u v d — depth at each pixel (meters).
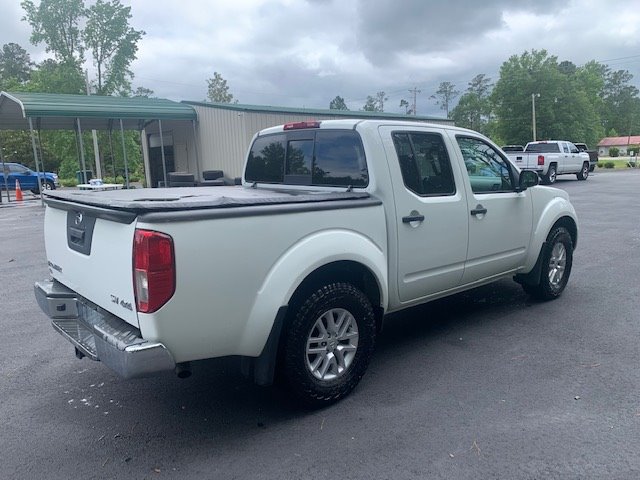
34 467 2.97
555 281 5.88
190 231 2.83
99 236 3.15
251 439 3.22
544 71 54.22
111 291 3.10
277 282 3.19
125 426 3.43
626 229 10.91
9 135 51.03
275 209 3.18
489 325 5.16
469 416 3.40
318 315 3.44
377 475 2.81
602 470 2.79
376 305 4.00
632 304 5.71
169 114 20.28
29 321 5.72
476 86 93.31
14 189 29.41
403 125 4.21
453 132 4.63
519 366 4.16
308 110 20.92
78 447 3.18
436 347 4.63
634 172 38.00
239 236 3.02
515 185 5.25
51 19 39.94
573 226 6.11
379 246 3.88
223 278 2.98
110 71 42.34
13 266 8.76
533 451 2.98
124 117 19.23
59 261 3.82
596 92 69.94
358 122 4.04
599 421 3.29
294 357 3.38
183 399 3.80
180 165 23.02
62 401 3.80
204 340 2.98
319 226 3.45
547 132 55.12
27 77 79.56
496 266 5.10
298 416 3.50
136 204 2.78
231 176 19.89
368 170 3.92
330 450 3.06
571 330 4.95
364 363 3.78
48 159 52.22
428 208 4.23
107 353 2.95
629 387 3.74
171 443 3.20
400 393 3.76
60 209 3.72
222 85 75.06
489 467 2.85
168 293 2.78
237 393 3.88
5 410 3.68
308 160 4.46
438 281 4.48
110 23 41.41
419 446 3.07
